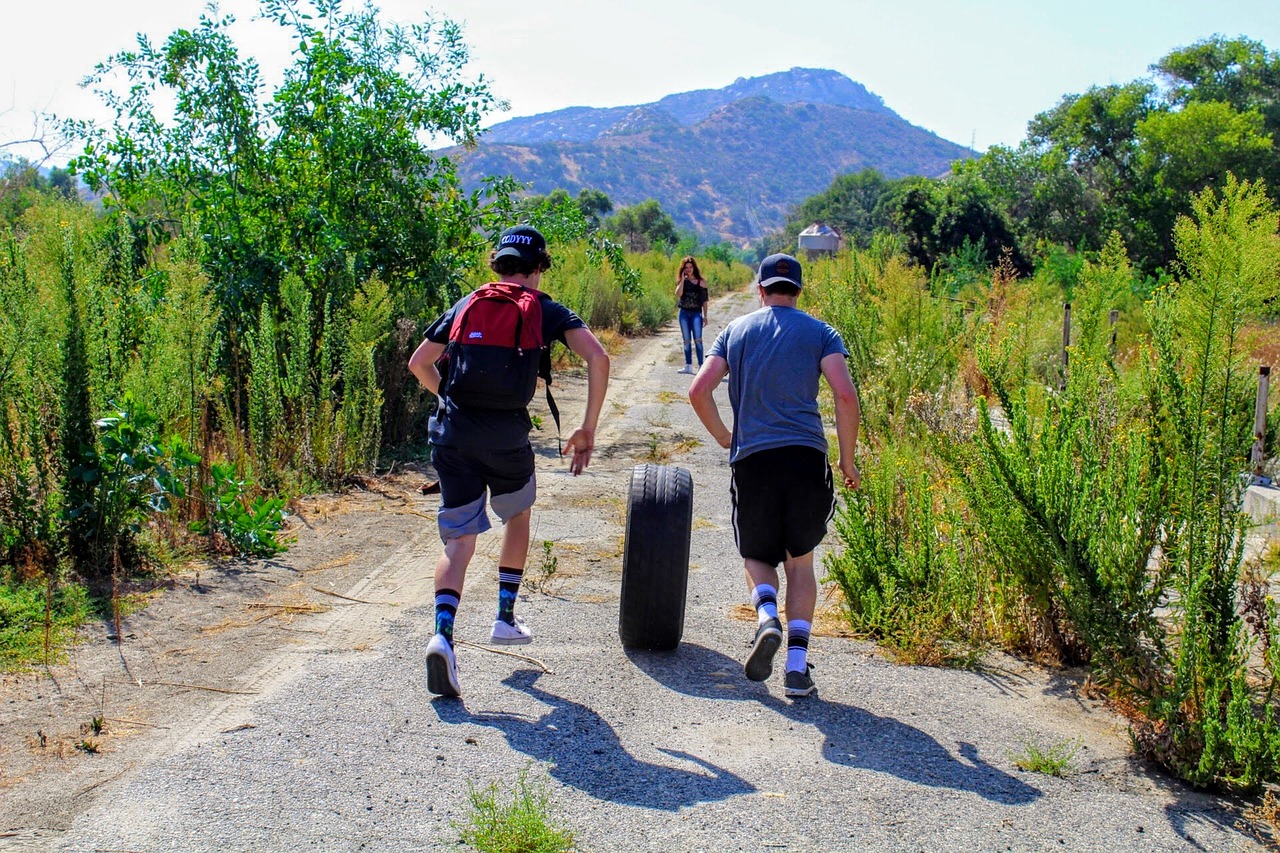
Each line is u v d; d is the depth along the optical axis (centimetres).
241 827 317
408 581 582
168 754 362
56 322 559
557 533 698
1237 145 4906
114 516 551
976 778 369
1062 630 484
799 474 442
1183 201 5028
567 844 313
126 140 1034
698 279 1641
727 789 355
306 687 428
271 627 500
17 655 445
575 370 1600
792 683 436
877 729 409
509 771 361
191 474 629
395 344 960
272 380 776
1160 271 1703
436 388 455
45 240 662
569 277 1919
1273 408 802
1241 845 328
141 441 565
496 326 434
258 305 948
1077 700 445
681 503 480
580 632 512
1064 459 439
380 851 307
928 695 446
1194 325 411
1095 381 557
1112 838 330
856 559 530
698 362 1719
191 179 1023
